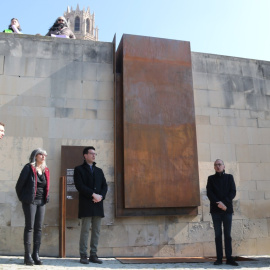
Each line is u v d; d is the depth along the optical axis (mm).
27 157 6504
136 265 5367
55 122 6766
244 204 7520
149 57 7270
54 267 4734
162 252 6789
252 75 8305
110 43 7406
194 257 6848
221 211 5824
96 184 5457
